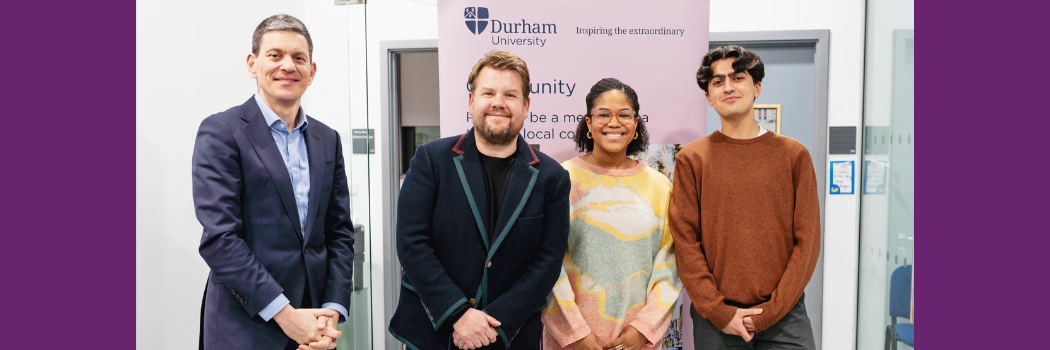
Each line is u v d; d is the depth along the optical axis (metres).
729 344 2.37
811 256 2.34
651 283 2.39
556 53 2.50
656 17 2.51
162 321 2.25
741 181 2.31
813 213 2.34
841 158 3.29
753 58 2.32
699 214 2.37
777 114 3.36
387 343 3.66
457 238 2.09
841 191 3.31
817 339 3.38
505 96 2.08
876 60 2.53
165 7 2.18
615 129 2.38
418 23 3.45
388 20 3.47
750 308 2.31
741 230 2.31
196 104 2.18
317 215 2.01
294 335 1.93
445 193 2.09
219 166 1.90
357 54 2.04
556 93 2.51
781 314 2.30
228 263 1.87
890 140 2.40
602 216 2.40
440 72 2.50
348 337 2.13
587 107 2.44
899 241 2.33
